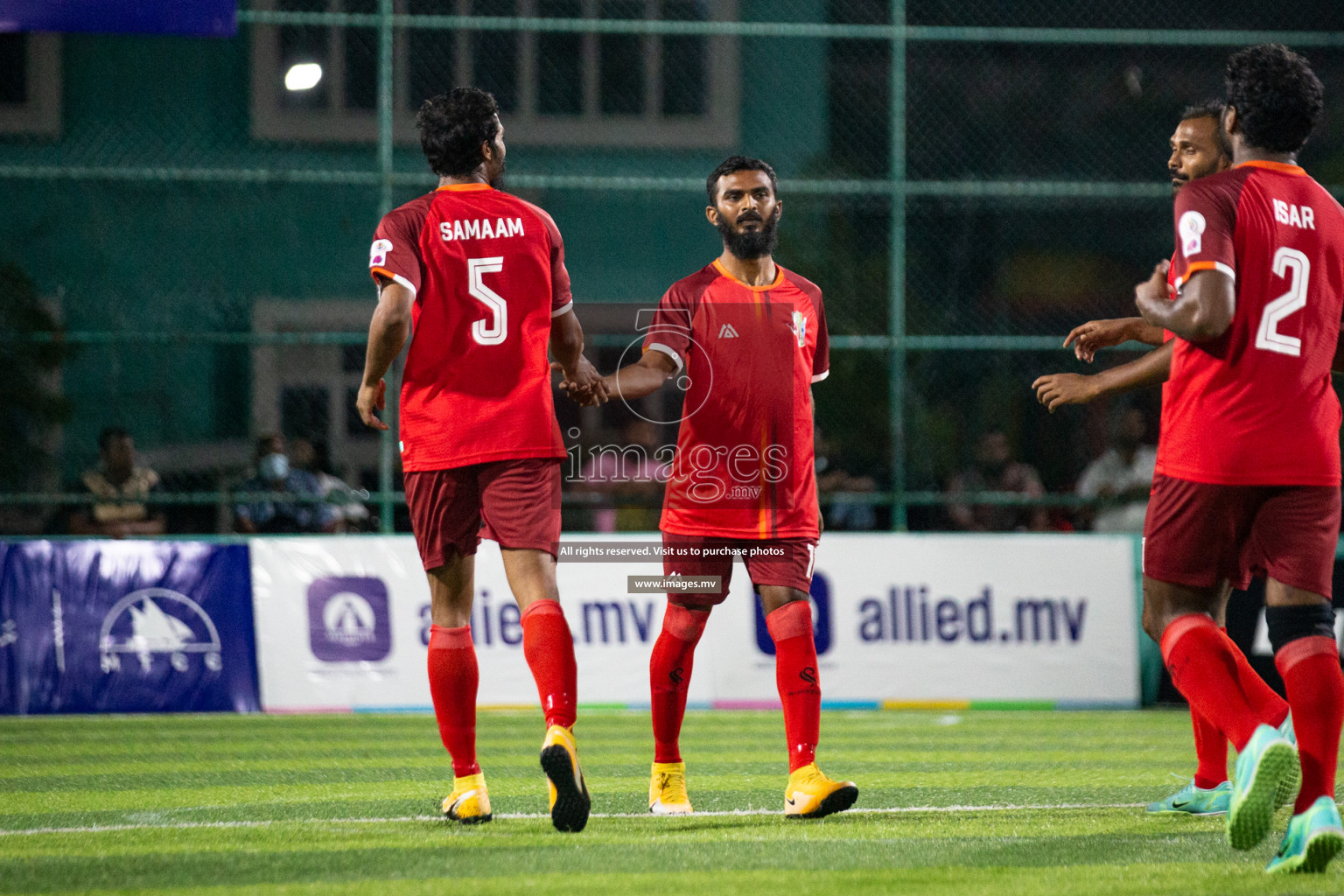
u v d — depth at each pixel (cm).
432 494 1298
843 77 5106
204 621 2866
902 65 3244
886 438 4122
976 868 1104
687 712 2836
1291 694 1095
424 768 1922
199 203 4409
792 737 1395
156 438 4266
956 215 4725
